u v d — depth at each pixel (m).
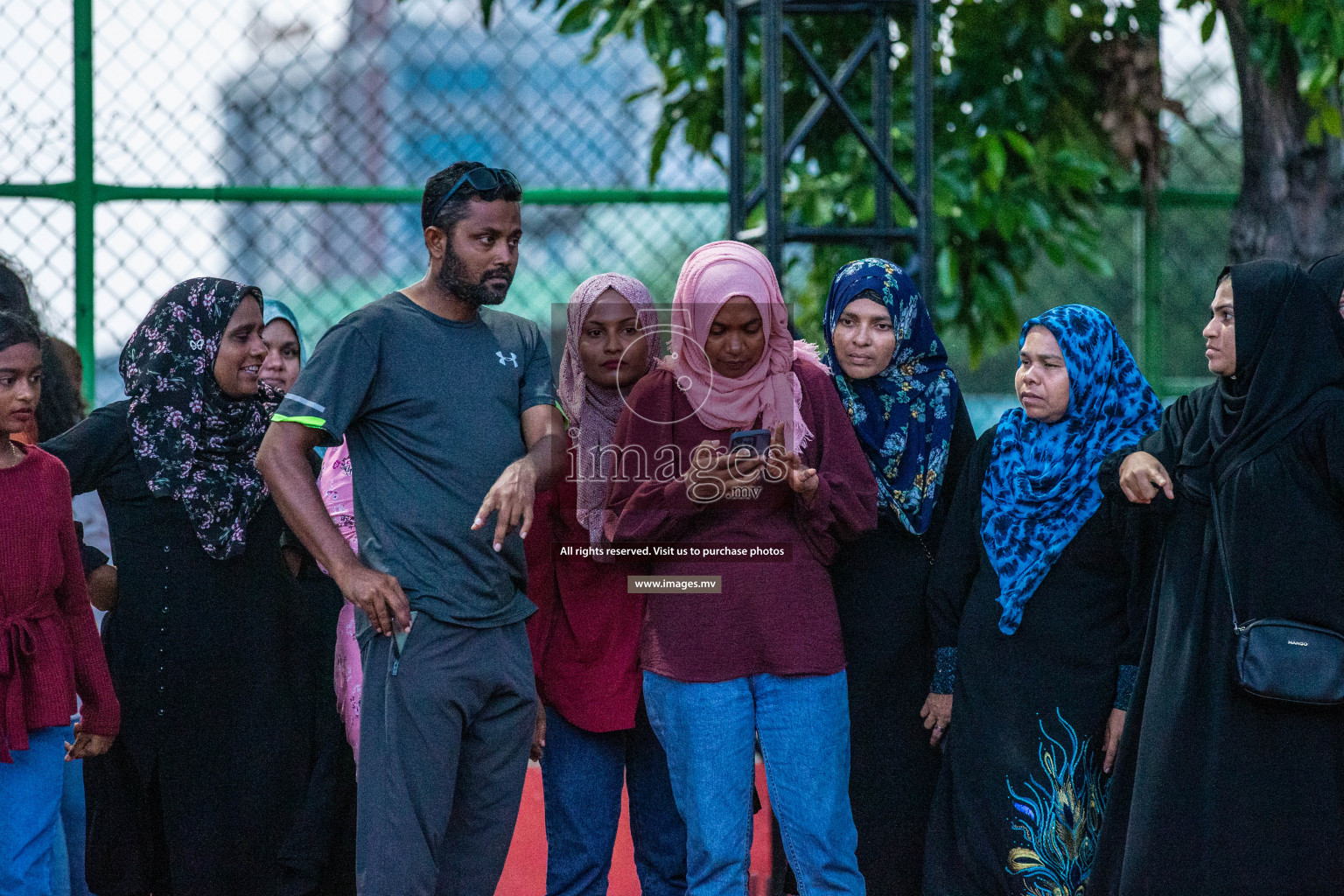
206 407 9.23
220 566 9.18
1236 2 14.22
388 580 7.64
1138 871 8.14
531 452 8.09
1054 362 8.81
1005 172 15.51
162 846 9.34
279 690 9.31
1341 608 7.87
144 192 13.43
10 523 8.27
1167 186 16.11
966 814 8.79
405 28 14.57
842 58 15.99
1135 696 8.46
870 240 14.06
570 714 8.88
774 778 8.55
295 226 14.27
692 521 8.55
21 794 8.37
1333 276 9.02
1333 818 7.84
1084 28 15.63
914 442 9.24
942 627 9.18
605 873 9.14
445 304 8.15
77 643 8.69
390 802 7.79
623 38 15.33
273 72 14.06
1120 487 8.48
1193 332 17.78
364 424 8.05
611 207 14.80
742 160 14.09
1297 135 14.09
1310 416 7.93
